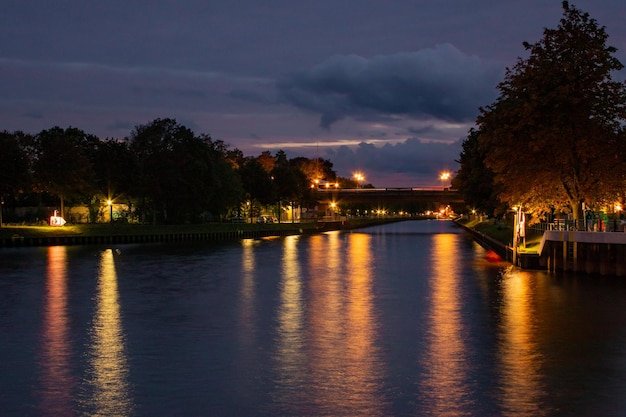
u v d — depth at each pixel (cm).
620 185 6378
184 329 3547
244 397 2375
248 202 18250
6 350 3091
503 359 2859
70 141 12019
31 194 13350
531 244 7625
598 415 2173
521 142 6638
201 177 13338
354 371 2689
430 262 7550
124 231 12106
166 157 12962
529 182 6650
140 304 4419
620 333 3356
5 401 2353
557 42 6519
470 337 3291
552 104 6394
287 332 3447
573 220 6184
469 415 2184
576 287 4947
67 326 3656
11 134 11319
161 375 2653
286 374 2652
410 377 2597
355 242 12219
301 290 5094
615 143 6341
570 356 2903
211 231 13900
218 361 2861
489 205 11056
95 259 8094
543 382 2522
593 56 6388
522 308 4109
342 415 2197
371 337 3309
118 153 12800
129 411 2245
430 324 3631
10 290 5169
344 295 4791
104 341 3269
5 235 10419
